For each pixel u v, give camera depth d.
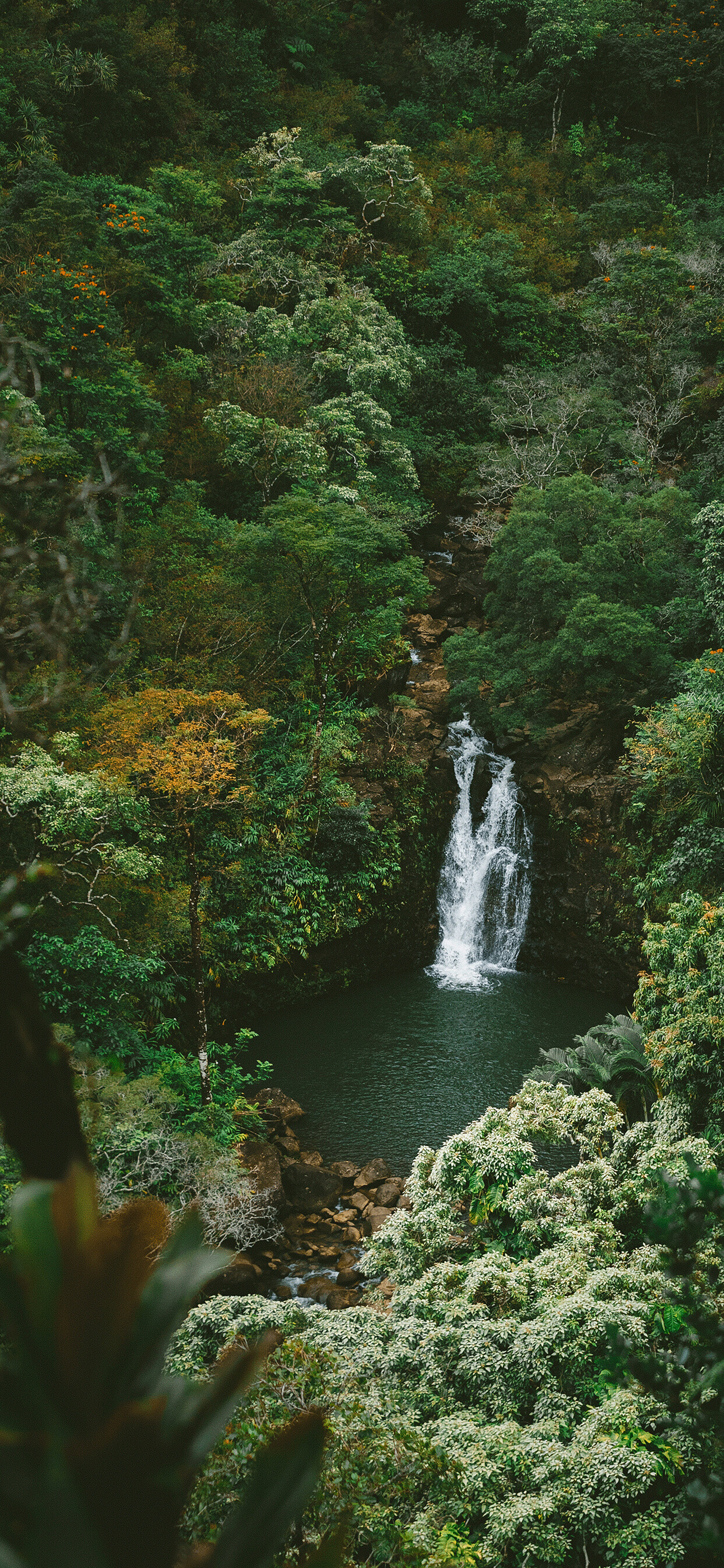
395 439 39.59
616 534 33.16
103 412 28.20
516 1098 16.64
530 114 61.16
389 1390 11.56
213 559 30.03
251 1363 0.82
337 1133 21.92
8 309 27.50
